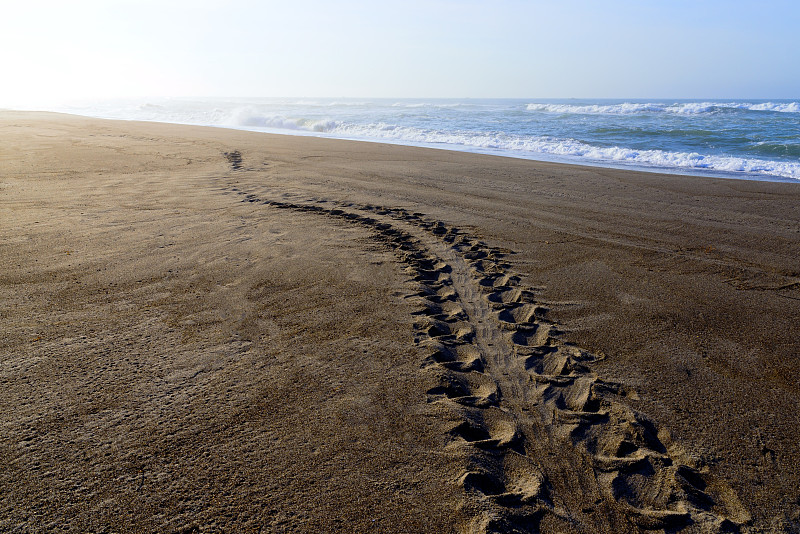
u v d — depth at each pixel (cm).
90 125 1739
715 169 959
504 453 198
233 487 171
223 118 2645
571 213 576
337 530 157
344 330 289
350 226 500
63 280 345
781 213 583
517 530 161
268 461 184
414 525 160
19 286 333
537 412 224
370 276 372
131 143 1179
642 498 179
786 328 306
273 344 271
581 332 299
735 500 179
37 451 183
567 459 196
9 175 720
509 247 452
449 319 310
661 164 1031
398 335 284
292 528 157
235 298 327
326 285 353
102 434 194
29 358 246
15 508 158
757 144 1216
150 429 198
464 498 172
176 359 251
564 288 364
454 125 2020
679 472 191
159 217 512
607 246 459
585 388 242
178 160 908
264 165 876
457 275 382
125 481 171
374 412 216
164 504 163
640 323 311
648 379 252
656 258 428
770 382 250
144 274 361
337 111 3575
